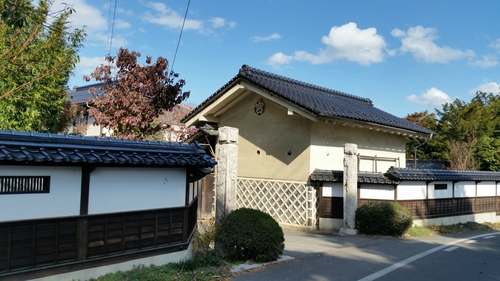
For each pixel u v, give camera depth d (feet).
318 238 35.22
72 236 17.19
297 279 20.76
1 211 14.99
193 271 20.25
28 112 30.94
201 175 23.85
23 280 15.42
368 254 27.91
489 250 31.63
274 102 44.06
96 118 37.19
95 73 38.01
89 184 17.94
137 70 37.78
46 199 16.37
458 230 44.34
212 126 52.70
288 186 44.21
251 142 48.96
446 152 90.27
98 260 18.03
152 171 20.98
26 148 15.49
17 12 16.60
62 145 16.87
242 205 48.98
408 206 42.42
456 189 49.57
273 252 23.80
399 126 48.37
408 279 21.40
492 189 56.75
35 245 15.88
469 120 91.97
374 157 50.29
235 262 23.52
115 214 18.88
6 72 27.96
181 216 22.58
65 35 30.76
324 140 43.96
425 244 33.12
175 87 38.91
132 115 37.19
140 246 20.08
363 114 46.06
